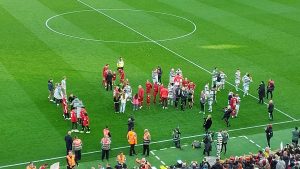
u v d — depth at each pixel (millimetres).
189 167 40375
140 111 52219
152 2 87562
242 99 55625
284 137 48500
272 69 63062
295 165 38938
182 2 88000
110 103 53250
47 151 44688
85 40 69875
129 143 44688
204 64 63688
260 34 74250
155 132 48500
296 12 84188
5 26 73562
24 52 64875
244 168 39562
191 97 52812
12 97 53250
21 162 43031
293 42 71750
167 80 58812
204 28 75938
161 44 69562
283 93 57219
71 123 49031
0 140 45875
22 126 48188
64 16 79188
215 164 39344
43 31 72438
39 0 86500
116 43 69312
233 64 64000
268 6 86812
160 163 43719
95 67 61312
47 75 58531
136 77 59062
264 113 52969
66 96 52500
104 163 43438
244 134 48938
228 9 84812
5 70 59312
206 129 48156
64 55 64500
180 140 47375
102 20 78188
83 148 45406
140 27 75688
